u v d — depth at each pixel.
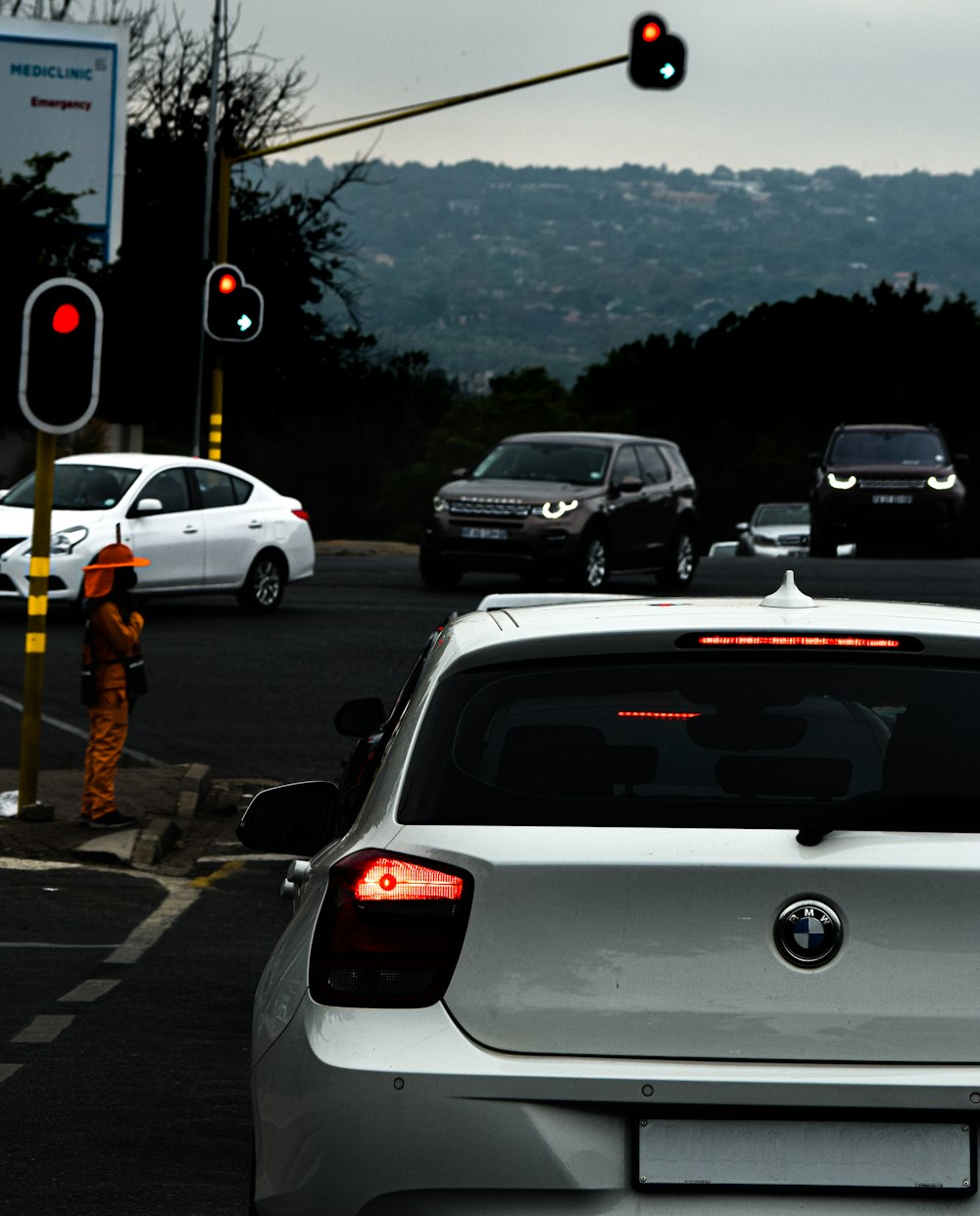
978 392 184.62
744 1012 8.66
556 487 62.06
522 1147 8.51
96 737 29.58
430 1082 8.61
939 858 8.71
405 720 10.06
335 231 122.50
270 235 118.25
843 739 9.41
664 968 8.72
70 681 43.75
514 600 13.45
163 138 118.19
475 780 9.30
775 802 9.03
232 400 122.56
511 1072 8.58
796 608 10.35
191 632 51.97
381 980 8.94
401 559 81.69
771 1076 8.51
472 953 8.86
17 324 92.38
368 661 47.69
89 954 21.91
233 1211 12.85
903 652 9.70
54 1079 16.33
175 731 38.75
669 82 60.38
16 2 118.62
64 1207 12.90
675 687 9.63
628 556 63.12
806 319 191.38
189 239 115.75
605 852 8.84
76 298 29.62
